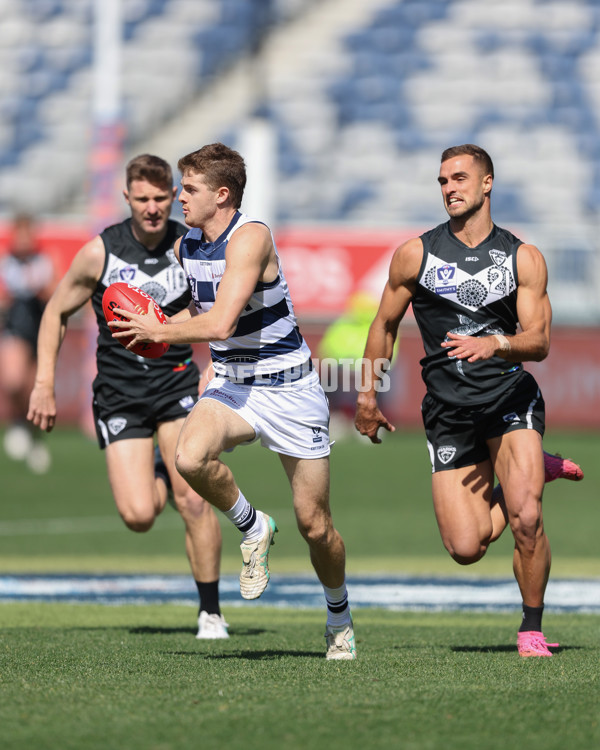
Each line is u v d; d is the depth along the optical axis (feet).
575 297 252.21
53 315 66.54
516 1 333.42
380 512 143.33
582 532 127.65
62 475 176.96
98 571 99.86
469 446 58.08
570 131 315.17
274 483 167.84
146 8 335.47
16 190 306.76
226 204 51.06
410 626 70.38
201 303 53.06
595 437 234.38
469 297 57.11
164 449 66.54
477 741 35.53
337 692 43.06
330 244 246.68
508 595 87.25
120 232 66.69
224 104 322.14
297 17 335.06
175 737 35.78
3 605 78.74
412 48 328.70
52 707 40.16
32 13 335.06
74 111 321.52
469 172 56.90
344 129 315.99
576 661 52.42
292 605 82.79
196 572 64.49
